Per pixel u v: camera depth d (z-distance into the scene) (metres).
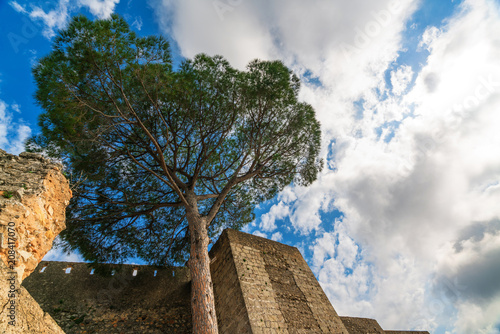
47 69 6.78
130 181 10.10
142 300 10.34
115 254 10.20
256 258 10.24
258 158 10.62
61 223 5.05
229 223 12.55
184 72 8.99
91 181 9.02
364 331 13.85
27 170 4.79
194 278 7.09
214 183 10.86
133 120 8.55
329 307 10.29
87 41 7.15
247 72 10.03
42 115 7.23
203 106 9.83
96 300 9.66
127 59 7.77
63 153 8.14
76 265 10.40
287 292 9.63
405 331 15.52
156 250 11.21
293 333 8.19
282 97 10.24
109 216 9.50
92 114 7.81
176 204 9.47
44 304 8.95
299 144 11.41
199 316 6.26
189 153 9.96
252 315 7.79
